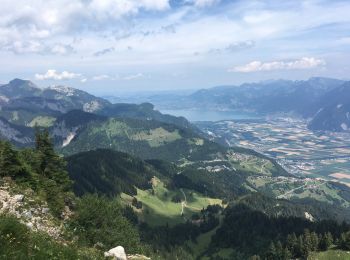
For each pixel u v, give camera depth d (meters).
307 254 163.62
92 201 55.03
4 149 45.47
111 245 51.59
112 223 58.94
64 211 45.75
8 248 19.72
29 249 21.28
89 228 46.88
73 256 24.08
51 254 21.92
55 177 58.56
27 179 44.97
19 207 35.03
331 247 165.00
